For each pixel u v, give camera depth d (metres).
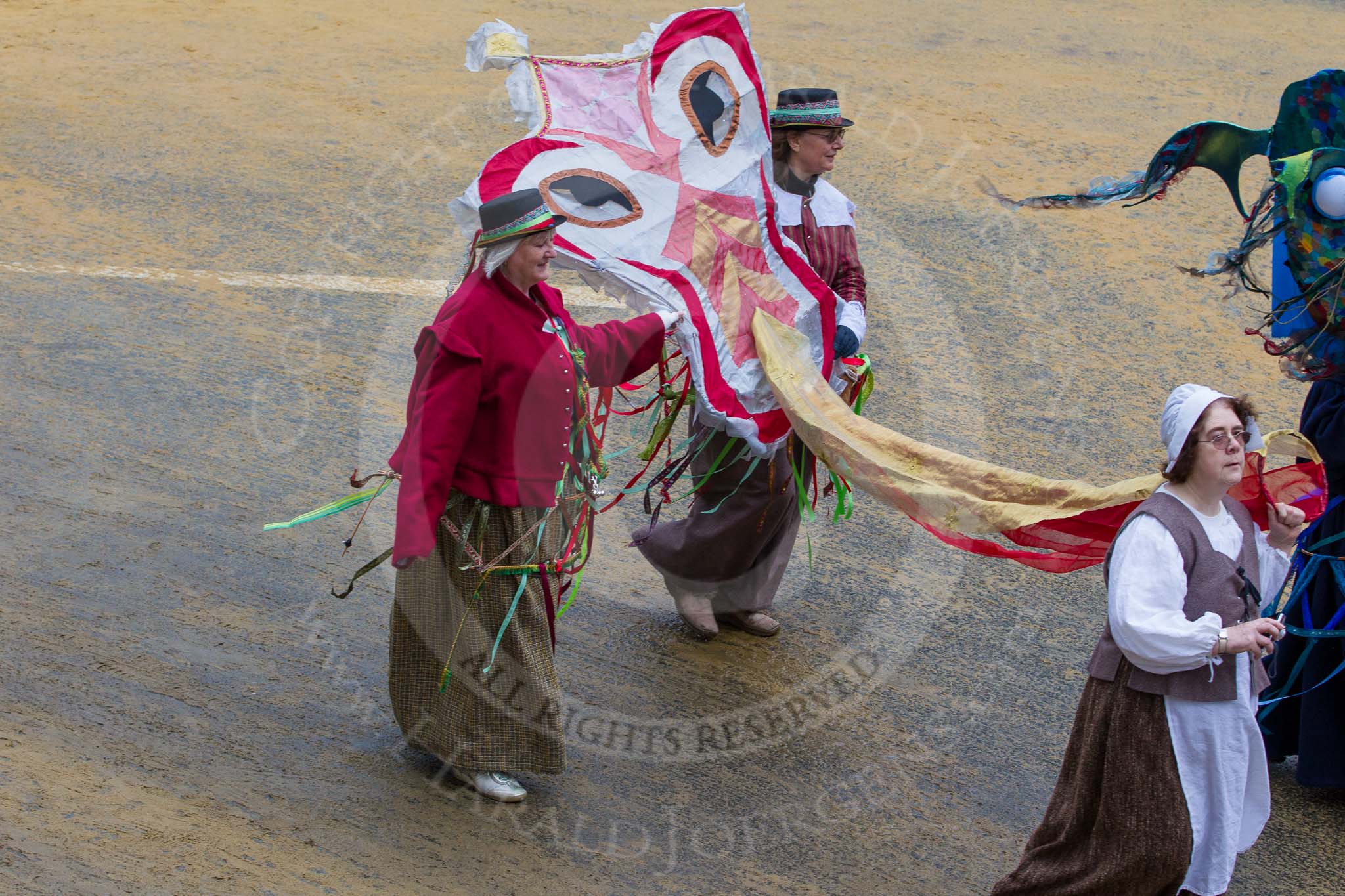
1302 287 9.80
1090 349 18.25
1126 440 15.95
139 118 26.70
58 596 12.28
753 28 33.25
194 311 18.56
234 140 25.66
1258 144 10.66
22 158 24.31
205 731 10.68
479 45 10.90
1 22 33.59
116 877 9.08
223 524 13.68
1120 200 11.23
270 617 12.26
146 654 11.58
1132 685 8.05
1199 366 17.80
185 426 15.53
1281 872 9.75
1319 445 10.02
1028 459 15.47
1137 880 8.09
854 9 35.47
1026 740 11.16
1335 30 34.41
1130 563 7.99
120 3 35.50
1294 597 10.31
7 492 13.95
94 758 10.25
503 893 9.27
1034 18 35.12
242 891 9.05
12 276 19.44
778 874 9.63
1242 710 7.99
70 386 16.30
